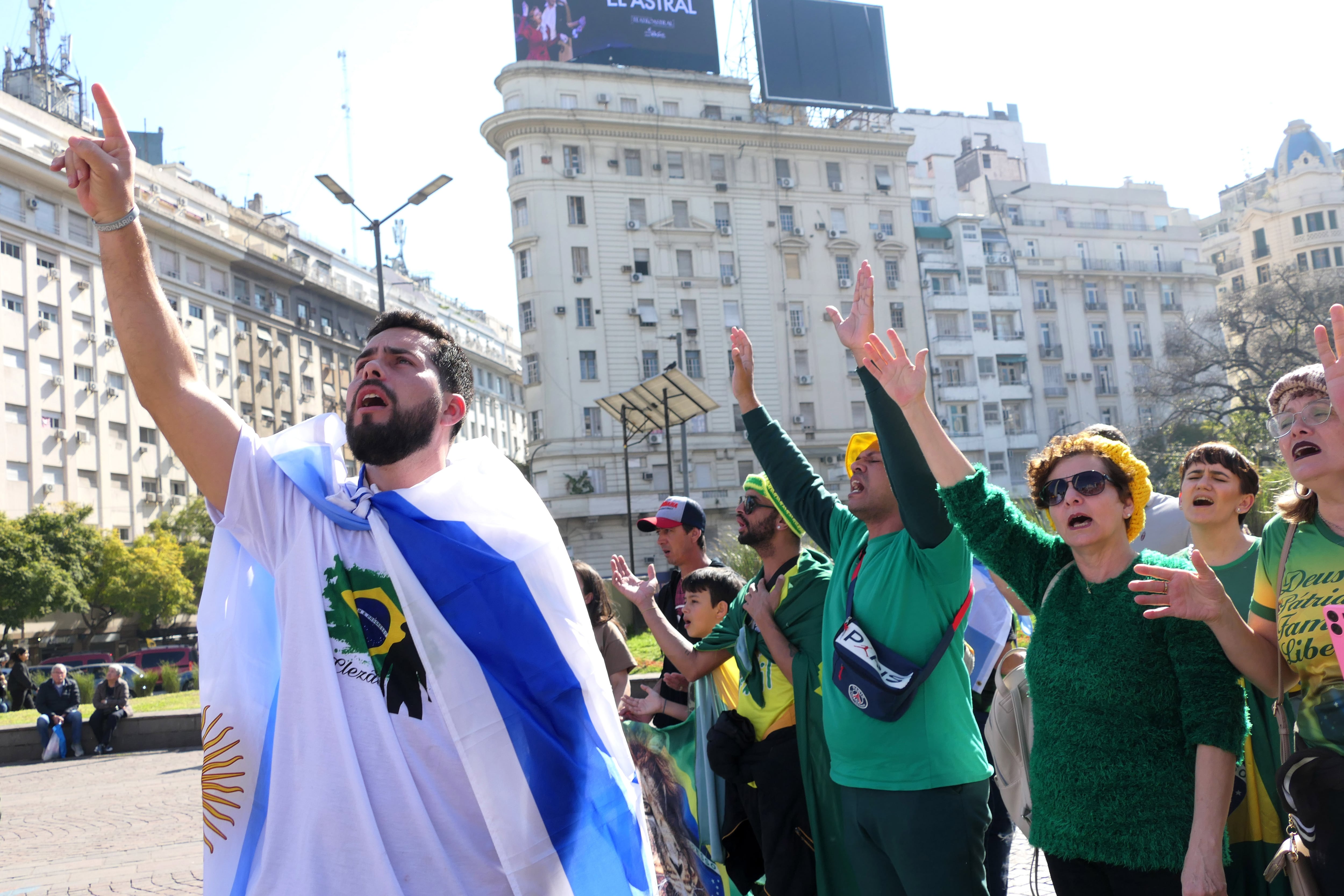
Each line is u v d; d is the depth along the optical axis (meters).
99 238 2.06
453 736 2.01
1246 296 45.62
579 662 2.24
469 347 80.56
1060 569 2.80
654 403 22.72
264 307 62.09
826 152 54.75
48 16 57.91
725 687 4.44
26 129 48.47
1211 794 2.34
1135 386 63.88
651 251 50.22
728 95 53.75
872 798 3.10
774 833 3.84
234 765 2.08
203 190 60.09
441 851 1.95
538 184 48.84
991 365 59.19
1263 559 2.88
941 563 3.12
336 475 2.23
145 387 2.07
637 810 2.30
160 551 47.94
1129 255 67.62
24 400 46.34
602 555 47.16
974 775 3.11
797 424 51.25
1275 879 2.96
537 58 51.22
